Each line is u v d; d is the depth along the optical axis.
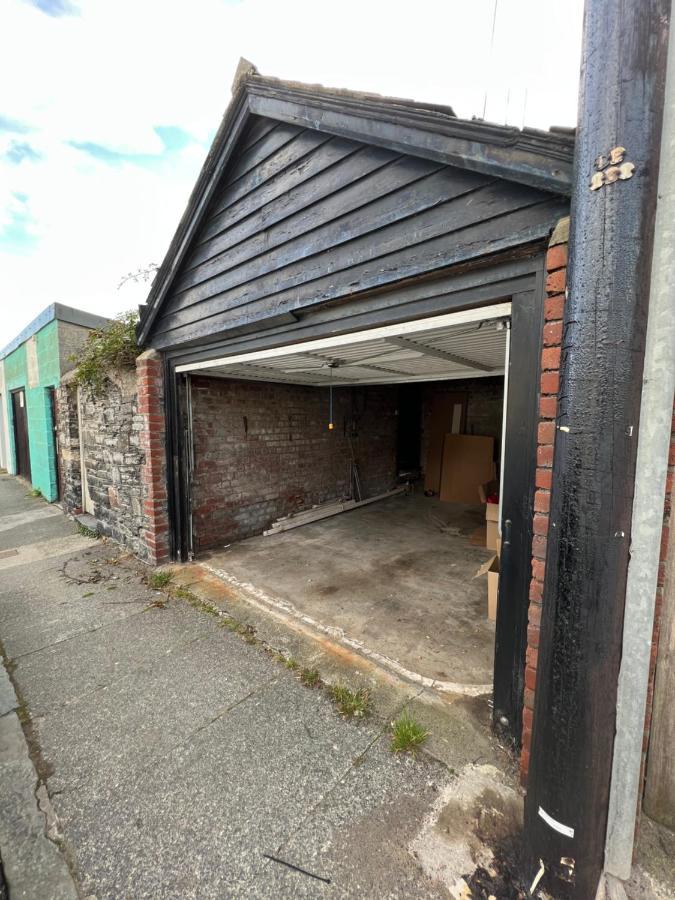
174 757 1.73
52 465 7.11
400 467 8.02
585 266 1.04
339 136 2.11
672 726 1.38
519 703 1.69
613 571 1.05
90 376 4.60
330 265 2.23
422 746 1.77
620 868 1.21
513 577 1.68
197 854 1.34
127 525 4.41
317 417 5.89
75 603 3.18
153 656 2.47
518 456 1.63
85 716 1.98
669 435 1.06
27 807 1.50
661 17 0.96
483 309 1.79
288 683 2.22
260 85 2.34
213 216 3.06
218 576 3.70
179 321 3.54
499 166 1.46
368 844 1.36
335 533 5.07
